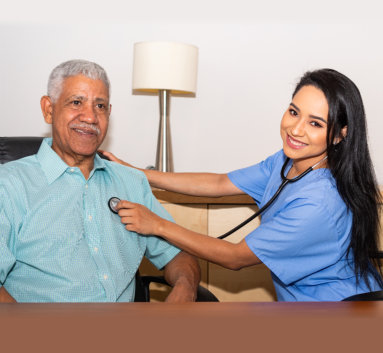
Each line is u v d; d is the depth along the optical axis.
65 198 1.19
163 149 2.10
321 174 1.29
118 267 1.22
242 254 1.28
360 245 1.29
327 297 1.30
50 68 2.25
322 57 2.24
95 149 1.23
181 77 2.00
